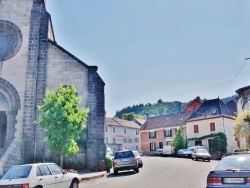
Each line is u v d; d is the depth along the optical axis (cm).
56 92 2344
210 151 4728
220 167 909
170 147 5106
